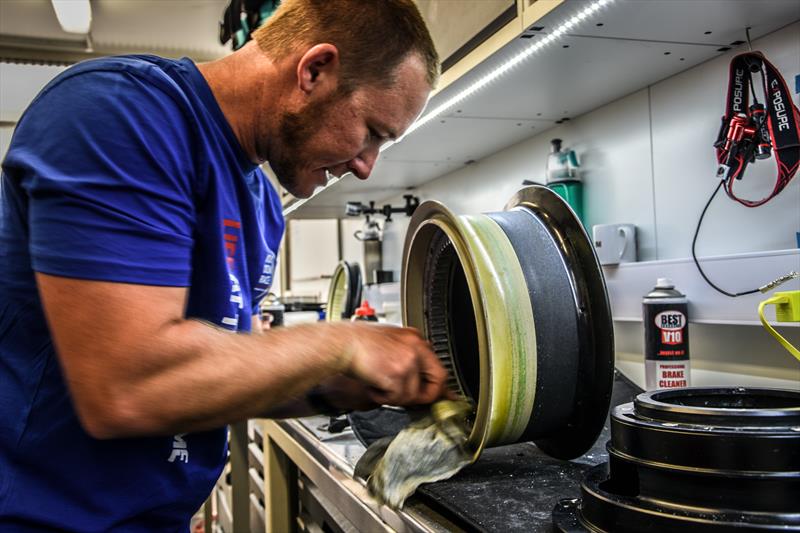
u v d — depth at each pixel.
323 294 4.36
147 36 2.52
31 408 0.75
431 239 1.17
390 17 0.81
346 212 3.04
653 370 1.29
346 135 0.84
